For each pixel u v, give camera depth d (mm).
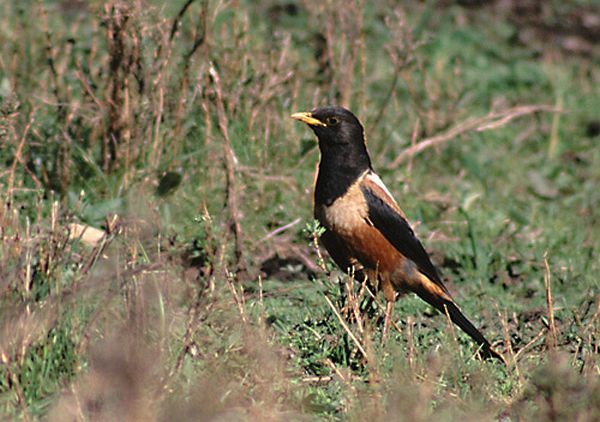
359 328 9617
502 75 20531
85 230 10938
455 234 14227
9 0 16344
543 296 12477
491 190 16234
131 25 12992
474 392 8891
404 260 10953
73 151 13109
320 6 15742
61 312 8672
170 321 9070
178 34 13430
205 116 13508
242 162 13727
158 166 13164
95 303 9164
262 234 13195
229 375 8891
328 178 11008
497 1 24109
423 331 10492
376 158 15273
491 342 10664
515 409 8508
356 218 10883
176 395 8273
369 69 18297
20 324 8438
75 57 13945
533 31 23453
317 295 11516
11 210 10359
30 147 13055
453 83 19109
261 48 15203
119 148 13102
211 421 7992
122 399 7922
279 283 12023
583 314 11250
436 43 20859
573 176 17141
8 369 8312
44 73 14320
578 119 19344
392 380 8906
